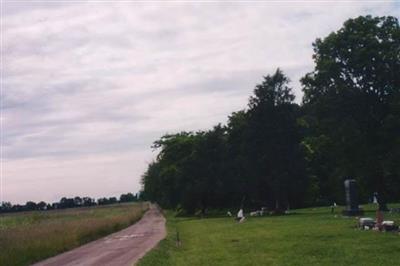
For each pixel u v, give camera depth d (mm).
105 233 48656
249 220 53719
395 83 57500
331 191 84375
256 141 70375
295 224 41531
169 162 101562
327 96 59344
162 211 126312
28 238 32812
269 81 70625
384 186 57906
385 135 56344
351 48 58312
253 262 21141
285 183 68688
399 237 26297
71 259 28984
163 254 27062
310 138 68125
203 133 96125
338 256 20828
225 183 83438
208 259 23609
